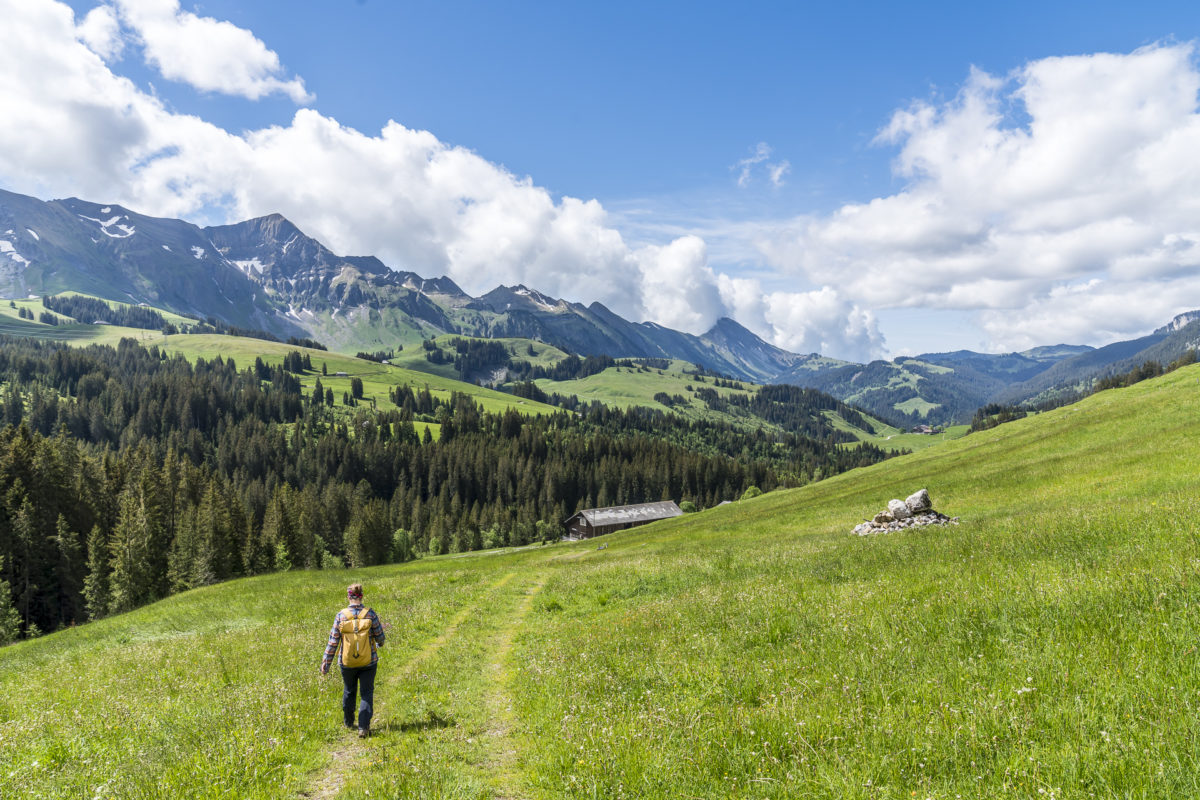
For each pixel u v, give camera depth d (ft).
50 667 67.77
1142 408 149.69
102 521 302.45
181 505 335.06
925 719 19.48
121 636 89.71
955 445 228.84
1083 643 22.57
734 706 25.44
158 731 32.40
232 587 143.13
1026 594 29.96
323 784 25.54
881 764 17.28
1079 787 14.44
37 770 26.73
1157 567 30.17
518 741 29.53
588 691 32.37
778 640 34.88
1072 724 16.83
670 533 203.82
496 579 115.03
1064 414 203.00
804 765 18.33
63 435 360.69
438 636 61.00
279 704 36.06
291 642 60.08
